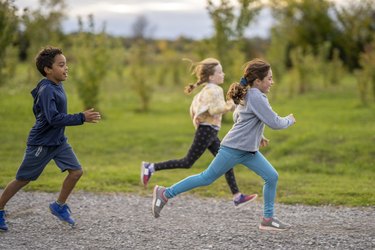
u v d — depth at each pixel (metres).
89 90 14.26
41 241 4.50
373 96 17.31
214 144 5.66
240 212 5.70
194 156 5.57
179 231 4.85
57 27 16.58
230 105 4.89
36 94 4.68
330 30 28.83
